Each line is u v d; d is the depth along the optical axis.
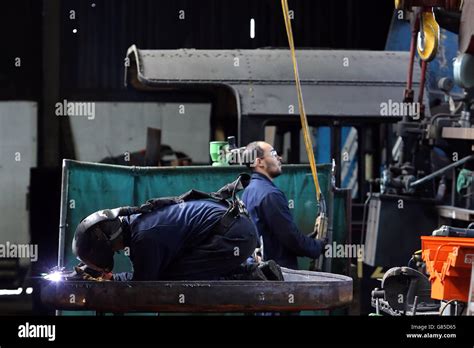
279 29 31.17
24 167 31.44
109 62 31.27
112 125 30.98
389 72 23.36
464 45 17.47
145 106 30.91
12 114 31.52
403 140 22.25
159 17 31.19
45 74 31.25
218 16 31.08
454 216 20.75
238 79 22.88
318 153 24.80
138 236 13.50
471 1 17.25
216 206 14.01
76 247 13.44
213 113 25.84
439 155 22.84
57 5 31.34
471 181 21.02
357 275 20.23
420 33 17.72
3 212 31.55
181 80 22.66
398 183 21.83
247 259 14.95
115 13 31.22
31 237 27.25
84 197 17.31
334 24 31.31
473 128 20.67
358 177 23.30
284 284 13.09
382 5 31.38
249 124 22.56
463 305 14.30
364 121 22.95
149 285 12.89
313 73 23.14
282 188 18.61
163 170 17.84
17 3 32.09
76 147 31.14
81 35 31.33
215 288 12.95
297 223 18.62
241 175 14.30
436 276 13.97
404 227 21.59
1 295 29.12
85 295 12.90
